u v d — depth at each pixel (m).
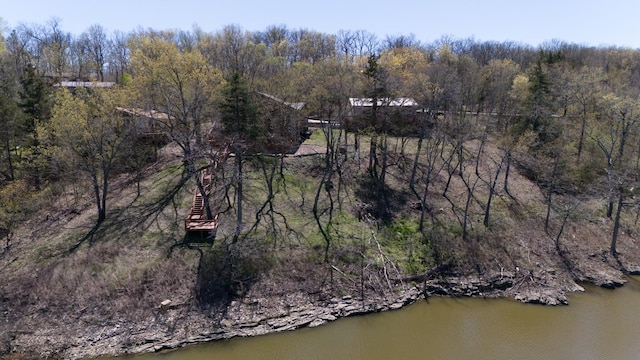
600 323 28.47
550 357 24.89
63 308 25.89
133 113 34.16
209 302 27.59
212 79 33.69
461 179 44.75
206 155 33.59
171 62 32.00
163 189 38.19
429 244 35.06
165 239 31.55
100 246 30.20
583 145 47.03
